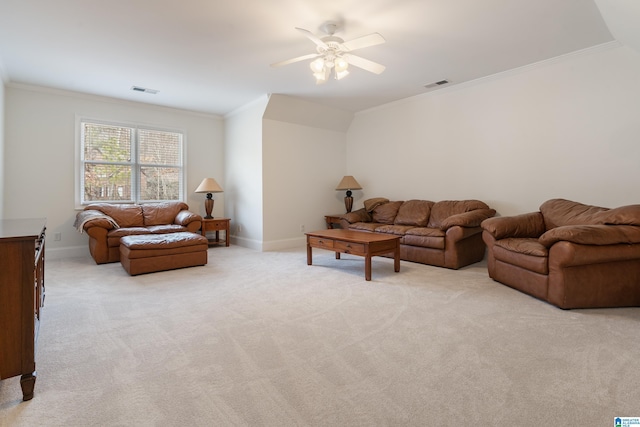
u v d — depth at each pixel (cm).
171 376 167
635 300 264
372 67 304
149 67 393
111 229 445
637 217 258
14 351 145
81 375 168
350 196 601
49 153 470
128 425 131
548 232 271
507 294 297
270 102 510
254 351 192
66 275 371
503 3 265
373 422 132
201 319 241
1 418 135
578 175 368
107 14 277
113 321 238
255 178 552
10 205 443
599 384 158
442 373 168
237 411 139
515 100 414
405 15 281
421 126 519
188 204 602
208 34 312
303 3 262
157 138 568
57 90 471
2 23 291
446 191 491
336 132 636
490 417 135
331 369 172
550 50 356
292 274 375
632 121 332
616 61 339
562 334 213
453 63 390
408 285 328
